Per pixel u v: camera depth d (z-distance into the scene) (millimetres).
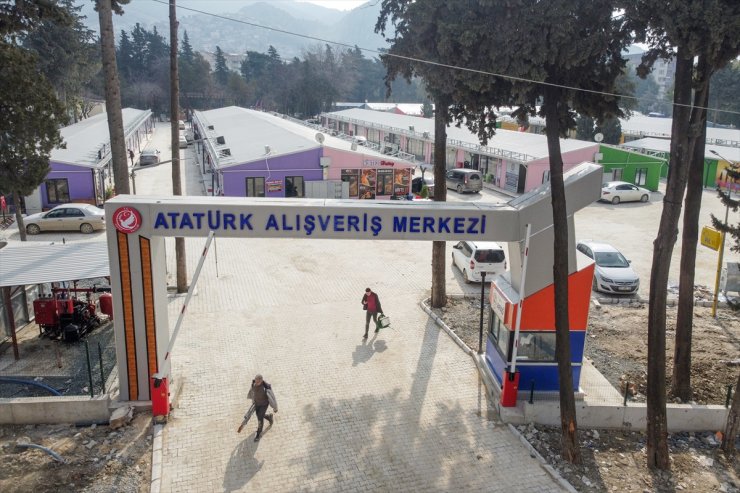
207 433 11422
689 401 13570
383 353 15164
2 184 17812
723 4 9477
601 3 9883
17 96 16781
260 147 36469
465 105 11539
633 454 11578
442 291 18266
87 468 10258
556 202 10688
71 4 48469
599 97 11133
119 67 109750
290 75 116812
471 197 38500
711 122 69562
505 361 12828
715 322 18219
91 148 36594
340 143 39594
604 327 17625
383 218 11852
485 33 9906
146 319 12016
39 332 16062
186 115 102875
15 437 11172
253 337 15914
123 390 12258
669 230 10781
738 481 10891
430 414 12367
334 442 11250
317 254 24391
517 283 12742
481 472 10555
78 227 26953
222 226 11703
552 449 11453
